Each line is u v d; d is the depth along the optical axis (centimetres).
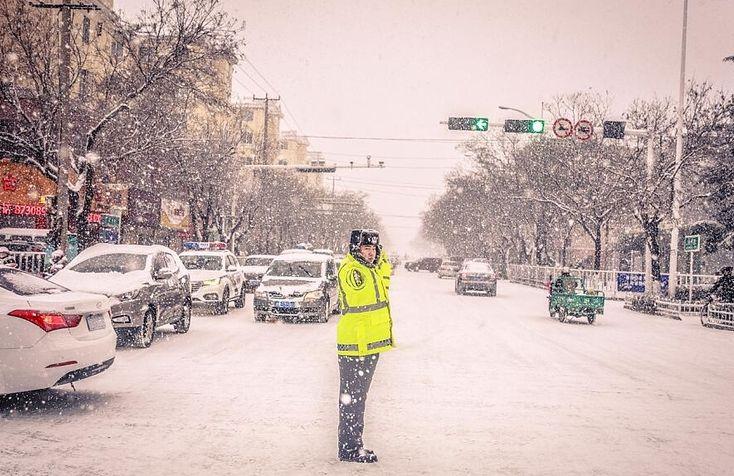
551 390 875
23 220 2700
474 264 3122
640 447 599
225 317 1788
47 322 664
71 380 687
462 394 831
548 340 1463
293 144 10588
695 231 3353
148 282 1190
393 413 718
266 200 4778
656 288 2859
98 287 1116
